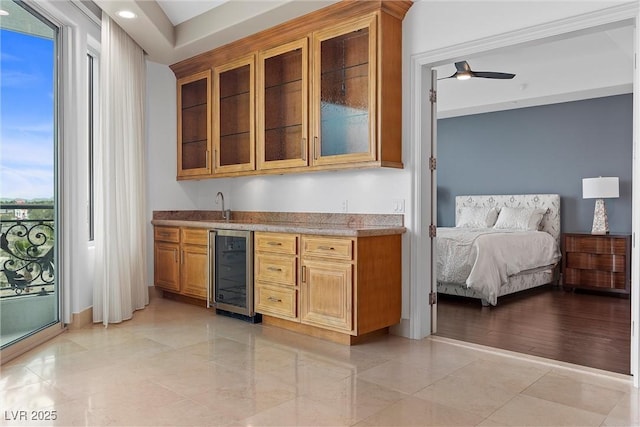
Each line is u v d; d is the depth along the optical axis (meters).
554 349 3.46
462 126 7.80
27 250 3.45
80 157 3.96
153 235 5.19
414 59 3.66
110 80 4.17
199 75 5.02
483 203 7.43
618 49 5.62
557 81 6.16
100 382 2.74
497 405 2.46
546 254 6.18
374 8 3.53
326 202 4.33
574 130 6.61
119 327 4.01
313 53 3.94
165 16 4.41
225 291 4.36
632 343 2.79
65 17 3.73
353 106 3.70
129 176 4.55
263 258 4.00
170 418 2.29
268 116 4.34
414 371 2.96
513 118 7.20
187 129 5.25
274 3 3.71
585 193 6.10
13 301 3.28
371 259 3.47
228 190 5.34
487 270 5.04
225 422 2.25
